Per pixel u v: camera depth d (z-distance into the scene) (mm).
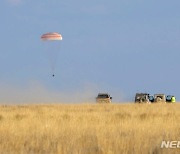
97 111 137500
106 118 99250
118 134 64688
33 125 78938
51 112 125500
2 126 74688
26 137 62844
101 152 52188
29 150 54562
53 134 66062
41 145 56344
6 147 55219
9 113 120688
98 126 75875
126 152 51938
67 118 99812
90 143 56938
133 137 59906
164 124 78250
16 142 57906
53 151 53562
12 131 68625
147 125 76312
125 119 94062
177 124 79750
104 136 60969
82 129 71750
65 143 57062
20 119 97125
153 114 115250
